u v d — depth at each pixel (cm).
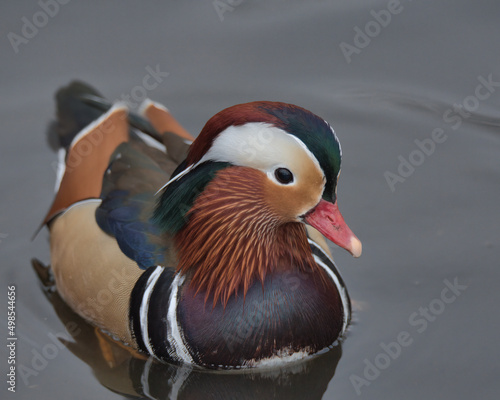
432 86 1430
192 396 984
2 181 1338
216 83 1448
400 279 1150
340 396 962
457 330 1052
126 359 1028
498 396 941
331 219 868
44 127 1390
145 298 968
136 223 999
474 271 1150
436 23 1507
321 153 827
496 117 1391
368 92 1435
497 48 1462
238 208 898
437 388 960
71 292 1073
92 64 1467
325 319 990
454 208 1265
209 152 874
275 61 1481
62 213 1121
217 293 946
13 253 1228
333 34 1510
